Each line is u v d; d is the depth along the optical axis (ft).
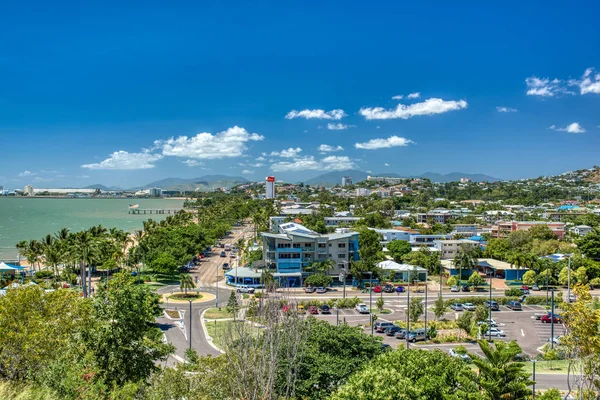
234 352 114.62
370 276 387.96
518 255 410.72
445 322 277.23
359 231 506.48
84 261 335.67
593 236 440.86
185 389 121.19
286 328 122.93
